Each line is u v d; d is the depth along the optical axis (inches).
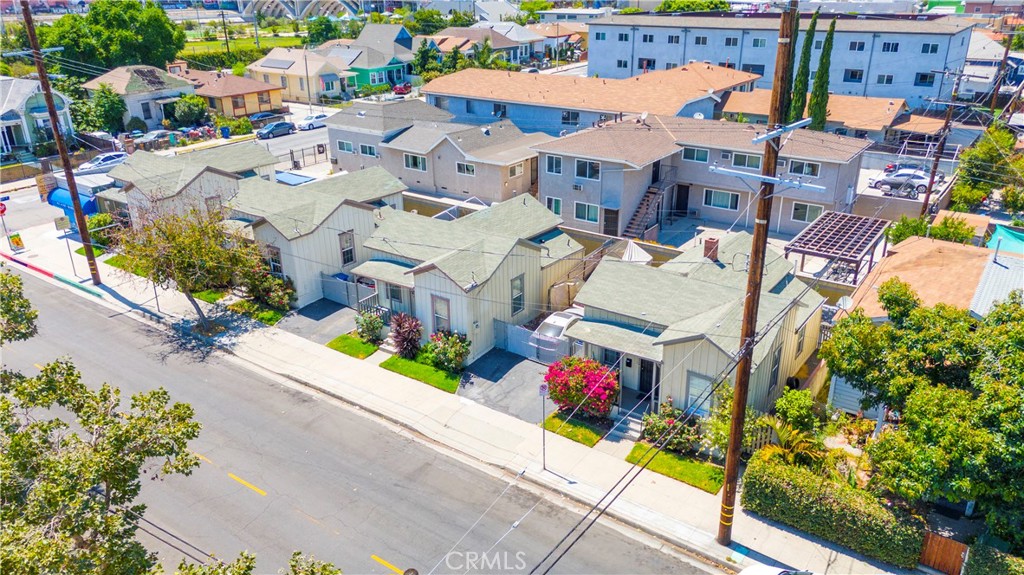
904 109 2325.3
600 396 917.2
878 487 746.2
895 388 706.8
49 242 1646.2
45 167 2181.3
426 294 1107.9
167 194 1472.7
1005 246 1125.7
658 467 855.1
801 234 1305.4
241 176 1668.3
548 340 1082.7
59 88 2613.2
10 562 406.9
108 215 1605.6
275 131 2652.6
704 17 3110.2
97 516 467.5
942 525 721.6
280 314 1280.8
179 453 547.5
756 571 663.8
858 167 1633.9
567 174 1619.1
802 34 2600.9
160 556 726.5
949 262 1042.1
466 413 981.2
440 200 1804.9
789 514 743.7
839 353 773.9
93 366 1116.5
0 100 2327.8
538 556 730.2
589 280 1055.6
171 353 1162.6
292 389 1056.8
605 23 3085.6
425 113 2117.4
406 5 6456.7
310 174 2135.8
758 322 872.3
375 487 837.8
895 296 777.6
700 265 1088.2
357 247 1387.8
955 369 723.4
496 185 1768.0
